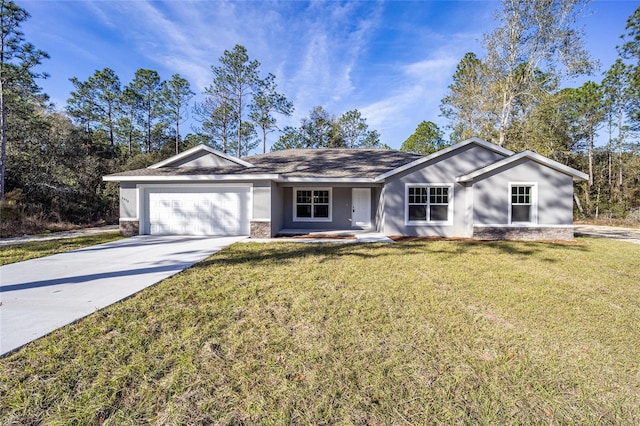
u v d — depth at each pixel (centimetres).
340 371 281
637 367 294
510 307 447
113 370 278
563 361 303
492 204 1161
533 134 2116
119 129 3381
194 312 416
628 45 2367
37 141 2127
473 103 2289
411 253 864
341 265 710
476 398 247
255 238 1184
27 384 255
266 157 1712
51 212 1866
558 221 1150
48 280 575
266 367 287
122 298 470
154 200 1277
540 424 221
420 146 4262
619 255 846
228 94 3045
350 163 1548
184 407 233
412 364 294
